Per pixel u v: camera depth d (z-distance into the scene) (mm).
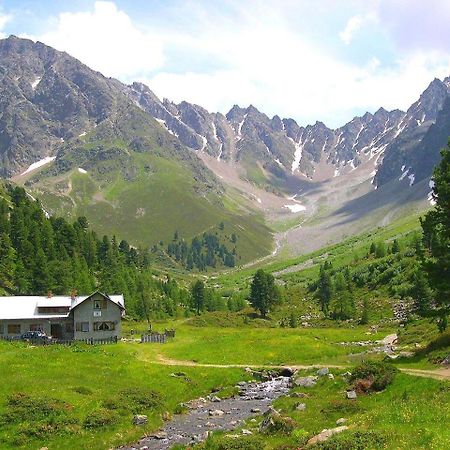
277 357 70500
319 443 26141
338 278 169875
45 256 161250
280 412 40531
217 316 155375
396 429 26438
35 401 41281
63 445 35688
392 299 139875
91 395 45906
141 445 36500
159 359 71125
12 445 35219
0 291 140500
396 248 190000
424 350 53562
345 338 94375
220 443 30328
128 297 158375
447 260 49219
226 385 57250
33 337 88250
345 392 43062
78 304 95812
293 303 180750
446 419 26531
